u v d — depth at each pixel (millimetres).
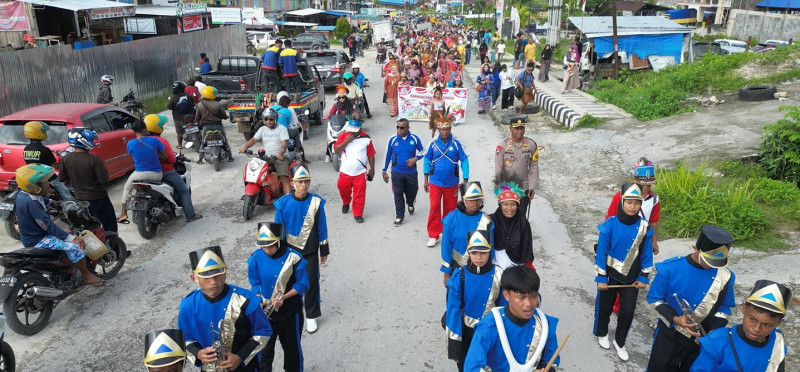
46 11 23812
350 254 7434
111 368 4996
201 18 30422
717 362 3182
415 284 6570
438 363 5051
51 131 8984
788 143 9445
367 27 58719
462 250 4953
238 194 10062
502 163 6824
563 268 6938
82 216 6254
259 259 4371
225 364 3404
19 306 5527
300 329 4664
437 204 7523
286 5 54688
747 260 6645
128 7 23375
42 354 5207
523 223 4840
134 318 5848
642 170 5484
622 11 42531
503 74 17344
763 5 40719
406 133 8156
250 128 13719
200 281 3363
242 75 17172
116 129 10258
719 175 9453
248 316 3518
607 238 4793
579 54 23266
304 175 5219
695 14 51656
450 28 62000
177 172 8797
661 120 13477
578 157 11750
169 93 21000
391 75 17078
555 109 15953
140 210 7723
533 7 63500
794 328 5266
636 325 5633
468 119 16703
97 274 6613
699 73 16250
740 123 12141
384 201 9703
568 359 5062
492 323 3146
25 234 5727
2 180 8758
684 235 7547
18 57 13836
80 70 16094
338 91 11398
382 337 5469
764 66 16797
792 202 8344
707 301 3947
